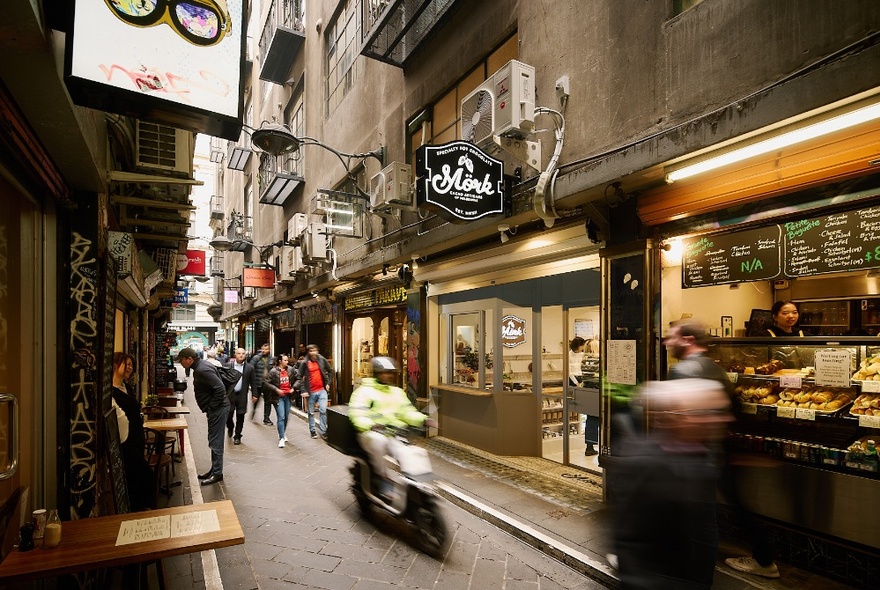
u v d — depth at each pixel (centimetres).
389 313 1178
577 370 705
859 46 276
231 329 3431
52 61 222
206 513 280
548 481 601
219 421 645
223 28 284
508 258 654
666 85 400
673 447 242
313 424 938
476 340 811
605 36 460
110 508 402
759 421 403
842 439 354
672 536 234
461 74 705
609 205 489
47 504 341
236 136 309
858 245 327
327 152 1215
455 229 676
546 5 534
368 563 409
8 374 288
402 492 453
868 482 327
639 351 459
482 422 766
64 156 312
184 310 4412
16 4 179
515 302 762
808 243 353
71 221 374
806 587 341
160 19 262
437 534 422
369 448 494
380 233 949
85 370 368
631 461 252
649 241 455
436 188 498
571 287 672
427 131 796
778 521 371
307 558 418
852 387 368
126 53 249
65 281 368
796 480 360
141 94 253
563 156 507
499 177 548
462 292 843
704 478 238
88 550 234
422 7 676
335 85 1205
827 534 347
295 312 1681
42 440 339
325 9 1249
